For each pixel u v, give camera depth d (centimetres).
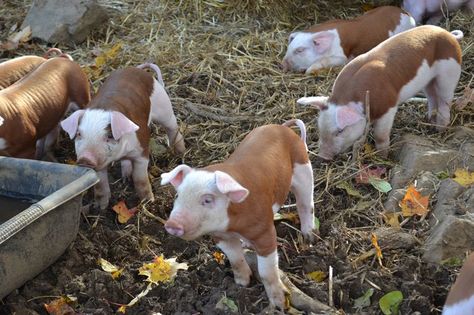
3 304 177
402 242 190
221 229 162
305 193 187
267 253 168
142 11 301
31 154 215
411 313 171
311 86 255
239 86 257
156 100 217
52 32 285
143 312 177
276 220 199
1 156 196
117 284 183
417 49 223
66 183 188
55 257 184
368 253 187
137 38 287
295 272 185
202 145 232
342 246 189
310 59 267
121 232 199
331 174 216
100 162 194
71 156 235
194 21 295
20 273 176
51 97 219
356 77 218
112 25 293
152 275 183
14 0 315
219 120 240
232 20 297
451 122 234
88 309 177
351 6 313
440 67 227
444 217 192
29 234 174
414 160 212
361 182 212
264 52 278
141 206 207
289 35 285
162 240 199
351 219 201
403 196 203
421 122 233
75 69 229
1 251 169
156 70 233
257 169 168
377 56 221
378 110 217
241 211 162
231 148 229
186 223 156
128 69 216
